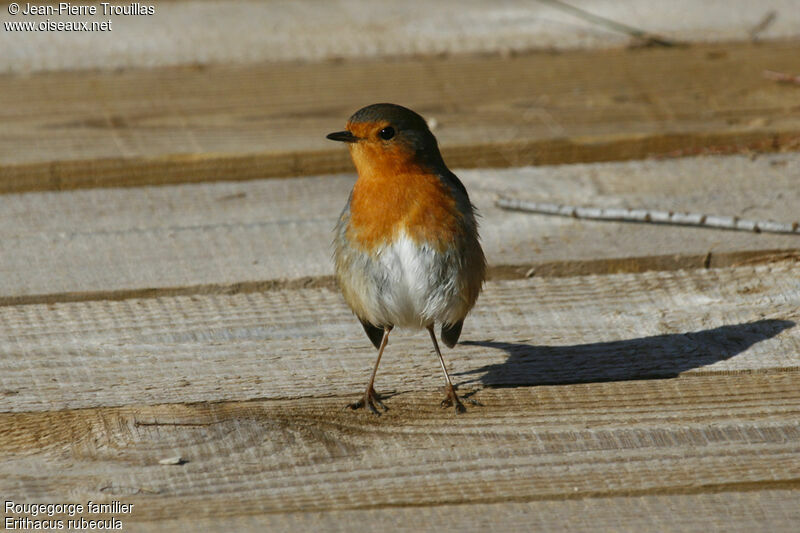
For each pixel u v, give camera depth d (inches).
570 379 313.7
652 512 245.9
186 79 560.4
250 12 665.6
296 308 361.7
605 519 243.6
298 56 590.6
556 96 538.9
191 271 383.2
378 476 260.4
